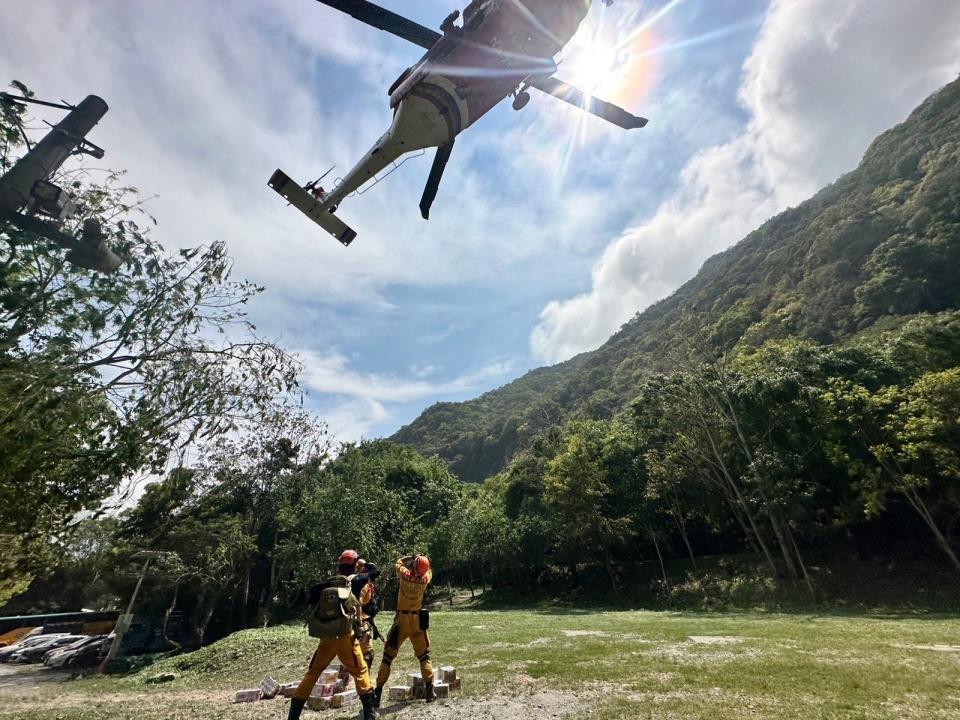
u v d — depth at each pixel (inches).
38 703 382.0
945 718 171.3
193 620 1331.2
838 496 1022.4
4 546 240.4
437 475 2635.3
